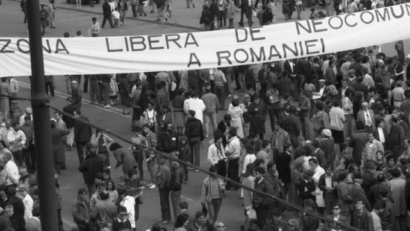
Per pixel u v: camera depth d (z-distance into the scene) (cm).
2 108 3078
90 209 2011
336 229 1872
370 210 1992
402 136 2442
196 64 1497
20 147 2566
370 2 4719
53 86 3566
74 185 2562
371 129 2589
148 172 2670
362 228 1909
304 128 2845
